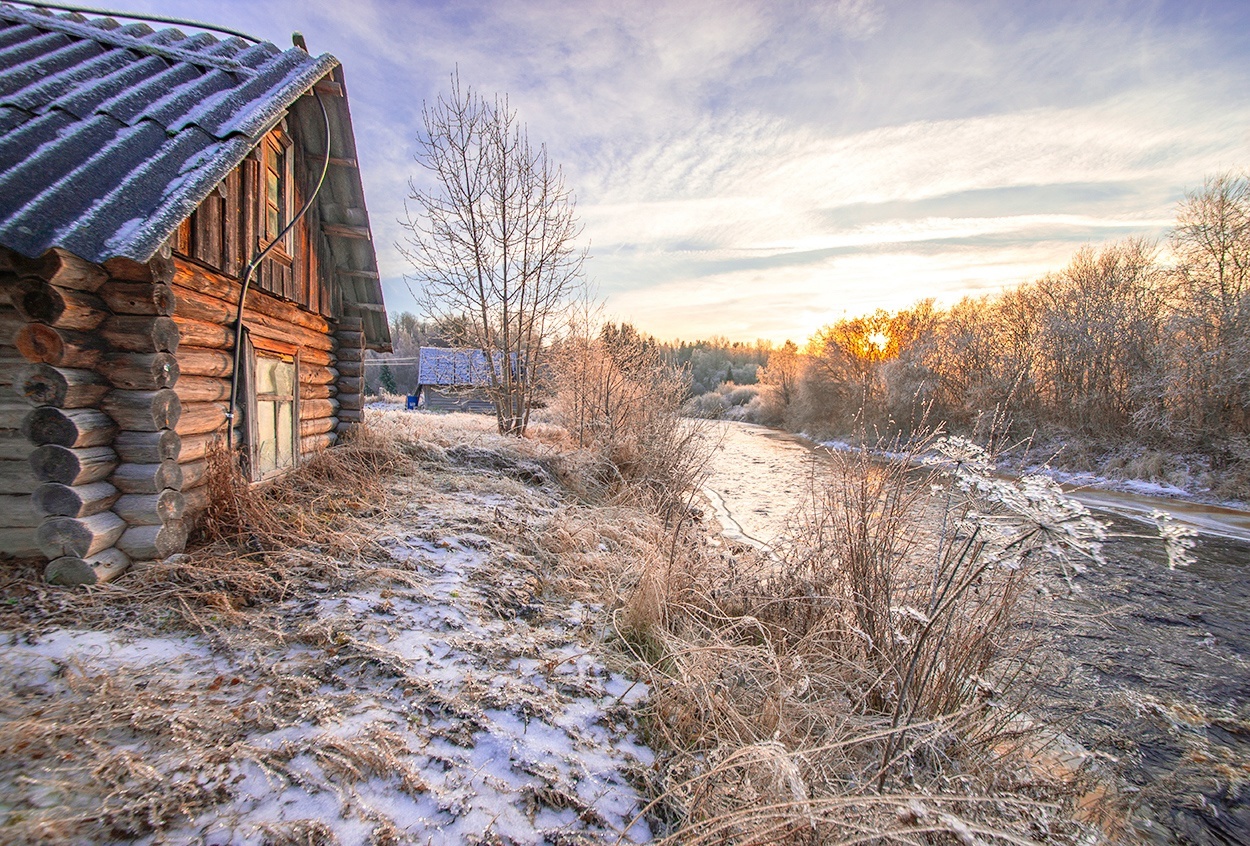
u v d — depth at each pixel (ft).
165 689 8.91
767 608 14.97
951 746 9.96
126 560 12.25
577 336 39.19
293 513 16.63
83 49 14.84
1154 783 12.09
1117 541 34.68
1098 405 63.82
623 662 12.53
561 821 7.96
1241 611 23.59
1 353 11.24
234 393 15.93
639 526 22.59
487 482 24.48
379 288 25.89
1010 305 80.23
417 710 9.45
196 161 12.53
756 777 8.66
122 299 12.00
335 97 18.93
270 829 6.75
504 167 36.09
